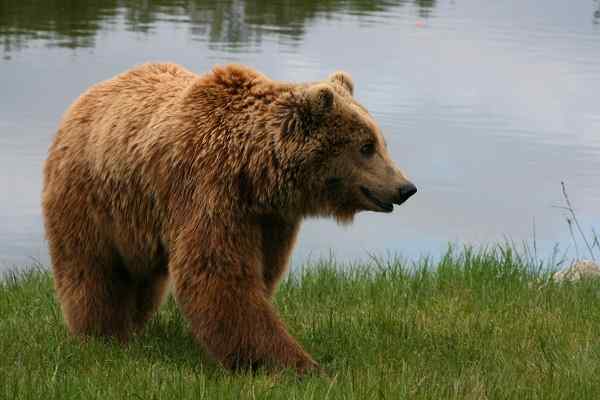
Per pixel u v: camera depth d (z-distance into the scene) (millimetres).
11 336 12758
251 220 11492
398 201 11617
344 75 12648
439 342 12742
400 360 11945
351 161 11555
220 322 11234
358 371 11227
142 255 12281
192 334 12734
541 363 11695
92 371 11211
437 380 11008
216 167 11328
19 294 15602
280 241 12109
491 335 13008
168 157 11586
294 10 45781
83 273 12570
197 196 11344
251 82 11766
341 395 10203
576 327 13336
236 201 11344
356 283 16156
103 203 12281
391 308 14367
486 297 14977
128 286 12930
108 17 42062
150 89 12336
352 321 13641
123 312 12945
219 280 11273
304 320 13945
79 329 12609
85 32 38406
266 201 11461
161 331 13453
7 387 10305
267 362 11250
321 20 43375
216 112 11570
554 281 16297
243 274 11375
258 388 10375
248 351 11234
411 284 15859
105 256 12547
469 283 16016
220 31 39438
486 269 16828
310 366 11344
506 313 14008
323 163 11508
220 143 11398
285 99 11469
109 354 11969
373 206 11672
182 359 12109
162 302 13898
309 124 11438
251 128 11430
